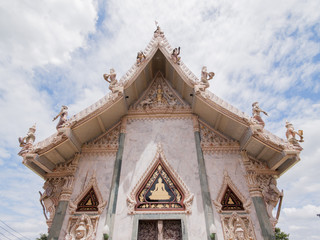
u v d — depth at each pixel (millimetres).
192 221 6305
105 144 7961
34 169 6645
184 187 6953
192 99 8484
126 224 6266
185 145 7953
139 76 8688
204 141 7938
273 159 6809
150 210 6562
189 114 8781
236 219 6277
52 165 7215
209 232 6004
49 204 6668
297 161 6098
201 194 6805
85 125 7250
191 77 8172
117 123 8602
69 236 6059
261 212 6215
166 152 7797
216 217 6348
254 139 6750
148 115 8805
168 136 8211
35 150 6383
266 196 6582
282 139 6449
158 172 7430
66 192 6723
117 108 8086
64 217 6363
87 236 6062
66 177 7059
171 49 9031
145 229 6453
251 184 6766
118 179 7090
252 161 7324
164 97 9492
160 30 9672
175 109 8945
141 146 7965
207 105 7684
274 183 6797
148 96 9547
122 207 6594
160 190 7066
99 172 7273
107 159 7598
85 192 6863
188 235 6055
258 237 5941
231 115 7094
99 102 7637
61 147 6898
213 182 7000
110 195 6715
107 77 8109
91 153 7723
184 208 6621
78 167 7367
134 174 7309
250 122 6730
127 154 7754
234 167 7273
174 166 7457
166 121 8648
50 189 6852
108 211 6375
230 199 6719
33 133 6797
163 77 10148
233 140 7887
